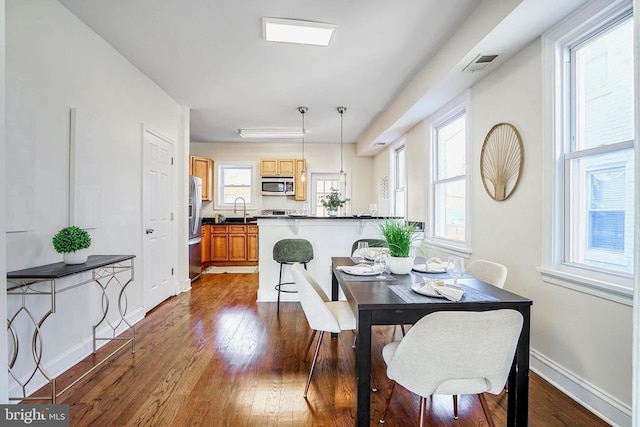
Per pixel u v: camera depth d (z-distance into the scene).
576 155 1.93
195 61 3.06
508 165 2.45
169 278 3.96
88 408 1.74
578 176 1.96
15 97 1.80
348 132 5.95
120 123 2.89
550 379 2.02
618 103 1.72
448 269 2.16
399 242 2.07
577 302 1.84
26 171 1.87
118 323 2.69
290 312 3.42
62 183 2.18
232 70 3.26
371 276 2.00
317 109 4.55
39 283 1.98
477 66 2.55
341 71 3.29
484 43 2.21
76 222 2.26
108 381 2.02
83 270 1.88
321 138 6.40
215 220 6.33
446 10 2.28
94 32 2.53
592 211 1.88
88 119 2.42
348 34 2.59
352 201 6.88
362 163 6.88
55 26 2.12
